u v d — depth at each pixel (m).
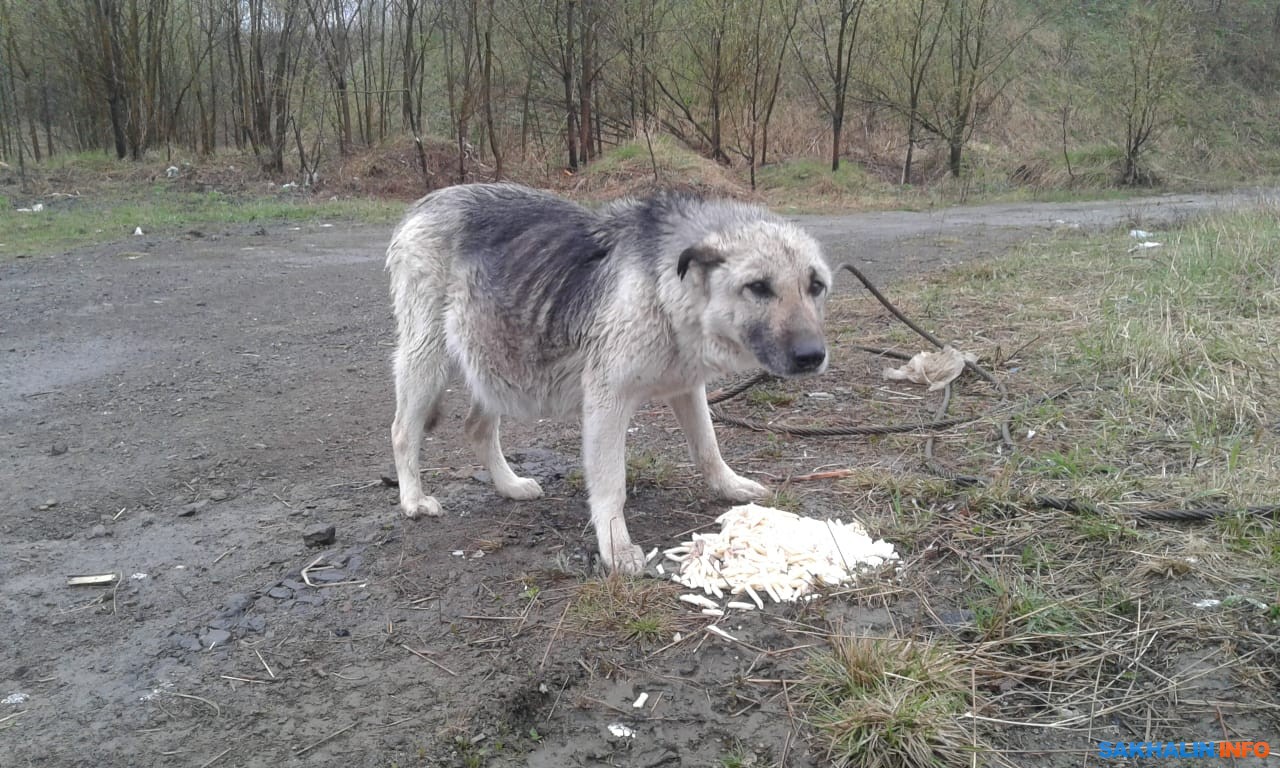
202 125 8.40
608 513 1.46
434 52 8.24
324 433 2.18
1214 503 1.48
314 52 7.39
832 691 1.15
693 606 1.34
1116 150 8.51
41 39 8.27
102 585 1.50
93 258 4.49
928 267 3.86
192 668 1.27
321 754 1.10
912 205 6.99
